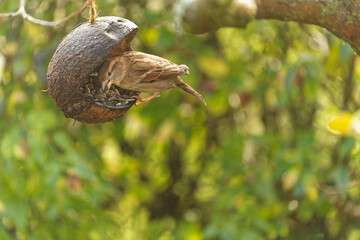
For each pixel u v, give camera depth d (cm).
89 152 1072
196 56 1002
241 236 934
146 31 993
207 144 1125
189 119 1087
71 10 955
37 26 965
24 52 960
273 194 964
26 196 928
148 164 1161
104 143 1122
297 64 944
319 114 1082
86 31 508
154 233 1148
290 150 980
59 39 950
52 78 513
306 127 1081
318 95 1068
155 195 1180
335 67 1027
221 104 1021
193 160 1145
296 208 1021
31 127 898
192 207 1173
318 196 968
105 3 964
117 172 1124
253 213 956
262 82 1046
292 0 531
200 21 550
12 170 891
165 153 1155
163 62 530
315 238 1059
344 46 862
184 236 1088
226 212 986
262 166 998
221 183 1045
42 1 984
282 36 1062
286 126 1094
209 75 1026
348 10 511
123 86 528
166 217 1197
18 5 956
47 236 959
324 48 1047
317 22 532
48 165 894
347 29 517
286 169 938
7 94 967
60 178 941
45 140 891
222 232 938
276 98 962
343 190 926
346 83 1016
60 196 938
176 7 565
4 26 983
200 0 546
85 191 973
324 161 1019
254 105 1097
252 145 1066
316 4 522
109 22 512
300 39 1060
